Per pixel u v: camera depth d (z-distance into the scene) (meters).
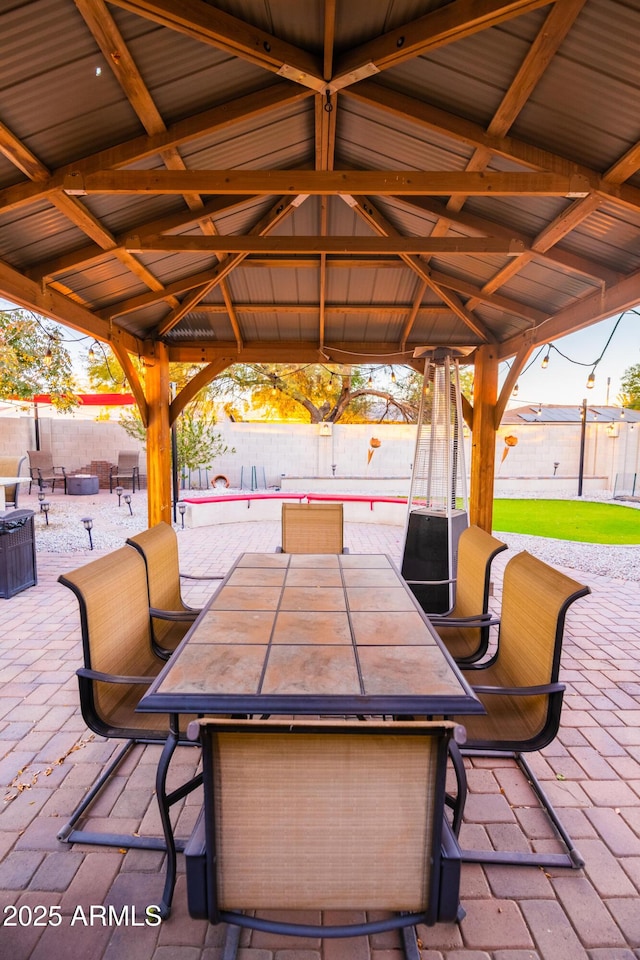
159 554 2.34
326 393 11.77
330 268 4.28
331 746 0.95
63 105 2.00
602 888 1.51
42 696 2.56
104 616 1.74
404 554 3.94
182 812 1.79
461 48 1.92
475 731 1.64
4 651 3.11
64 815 1.77
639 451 12.45
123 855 1.61
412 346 5.50
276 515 8.55
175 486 8.25
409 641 1.56
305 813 0.99
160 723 1.67
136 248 3.01
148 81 2.01
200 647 1.50
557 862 1.59
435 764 0.97
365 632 1.63
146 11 1.64
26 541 4.39
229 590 2.07
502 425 13.04
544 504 10.66
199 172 2.28
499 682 1.94
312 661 1.41
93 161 2.28
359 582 2.20
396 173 2.28
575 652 3.21
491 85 2.05
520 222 2.95
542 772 2.04
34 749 2.14
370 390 11.88
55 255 3.10
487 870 1.58
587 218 2.69
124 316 4.48
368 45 1.91
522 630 1.82
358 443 12.23
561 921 1.41
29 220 2.65
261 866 1.01
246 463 12.08
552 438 13.12
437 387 4.12
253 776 0.98
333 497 8.42
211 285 4.11
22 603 4.03
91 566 1.77
